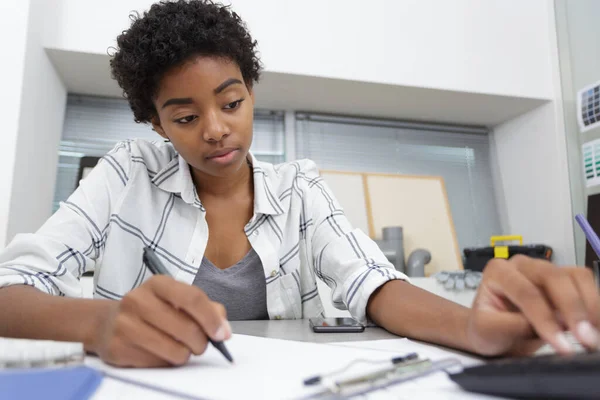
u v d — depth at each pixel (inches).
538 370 9.5
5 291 19.5
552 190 69.5
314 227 33.2
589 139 64.1
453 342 16.1
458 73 67.7
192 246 30.2
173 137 25.6
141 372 13.0
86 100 64.1
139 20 27.2
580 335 11.1
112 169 30.8
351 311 24.5
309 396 10.5
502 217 78.4
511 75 70.0
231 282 30.4
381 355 15.0
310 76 61.5
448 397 10.5
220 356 15.0
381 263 25.8
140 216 30.4
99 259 29.5
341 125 74.2
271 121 72.0
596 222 59.9
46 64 53.6
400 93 67.5
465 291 58.8
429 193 73.4
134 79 26.6
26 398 9.8
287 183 34.9
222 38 24.3
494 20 71.3
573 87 67.6
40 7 51.4
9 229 44.4
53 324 16.0
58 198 60.7
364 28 65.0
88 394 10.7
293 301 32.4
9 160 45.1
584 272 12.4
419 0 68.3
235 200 32.4
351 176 70.8
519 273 13.4
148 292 14.2
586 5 65.8
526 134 74.8
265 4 61.3
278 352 15.6
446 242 71.1
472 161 79.4
